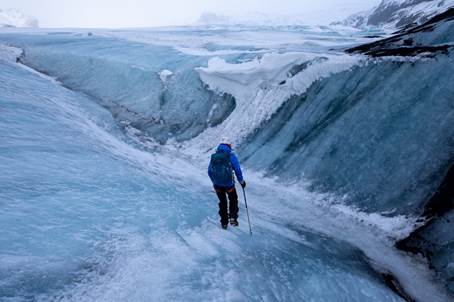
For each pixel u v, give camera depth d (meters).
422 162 8.19
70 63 27.03
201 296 3.44
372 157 9.30
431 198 7.42
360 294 4.77
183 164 12.45
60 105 11.84
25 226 3.66
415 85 9.80
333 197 9.19
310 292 4.32
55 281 3.09
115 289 3.25
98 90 22.77
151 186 6.59
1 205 3.85
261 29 62.50
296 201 9.42
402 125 9.27
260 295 3.81
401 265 6.49
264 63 15.30
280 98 14.09
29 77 15.52
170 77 20.55
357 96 11.23
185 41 33.78
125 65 23.69
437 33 13.45
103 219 4.46
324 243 6.68
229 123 15.45
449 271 5.96
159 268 3.75
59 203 4.43
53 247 3.52
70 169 5.80
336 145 10.41
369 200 8.53
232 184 5.43
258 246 5.17
